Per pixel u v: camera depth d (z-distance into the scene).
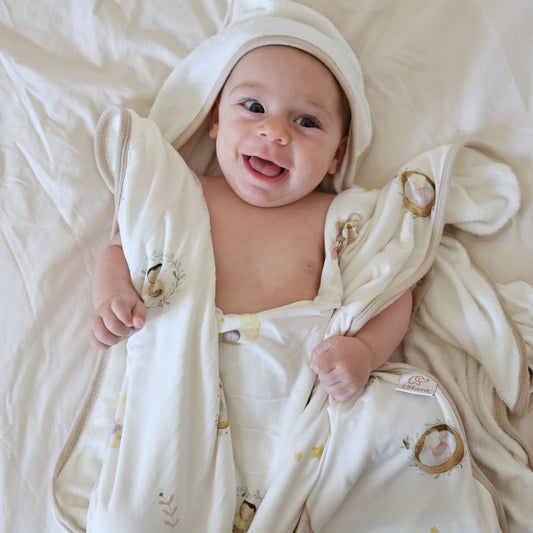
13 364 1.20
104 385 1.19
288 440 1.08
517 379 1.20
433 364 1.26
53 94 1.25
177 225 1.13
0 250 1.23
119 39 1.29
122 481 1.01
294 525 1.04
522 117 1.35
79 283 1.25
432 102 1.37
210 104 1.27
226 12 1.31
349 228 1.25
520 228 1.33
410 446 1.05
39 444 1.18
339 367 1.05
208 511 1.01
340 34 1.30
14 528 1.15
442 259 1.30
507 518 1.14
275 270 1.19
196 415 1.05
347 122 1.32
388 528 1.06
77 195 1.24
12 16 1.27
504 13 1.35
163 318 1.09
